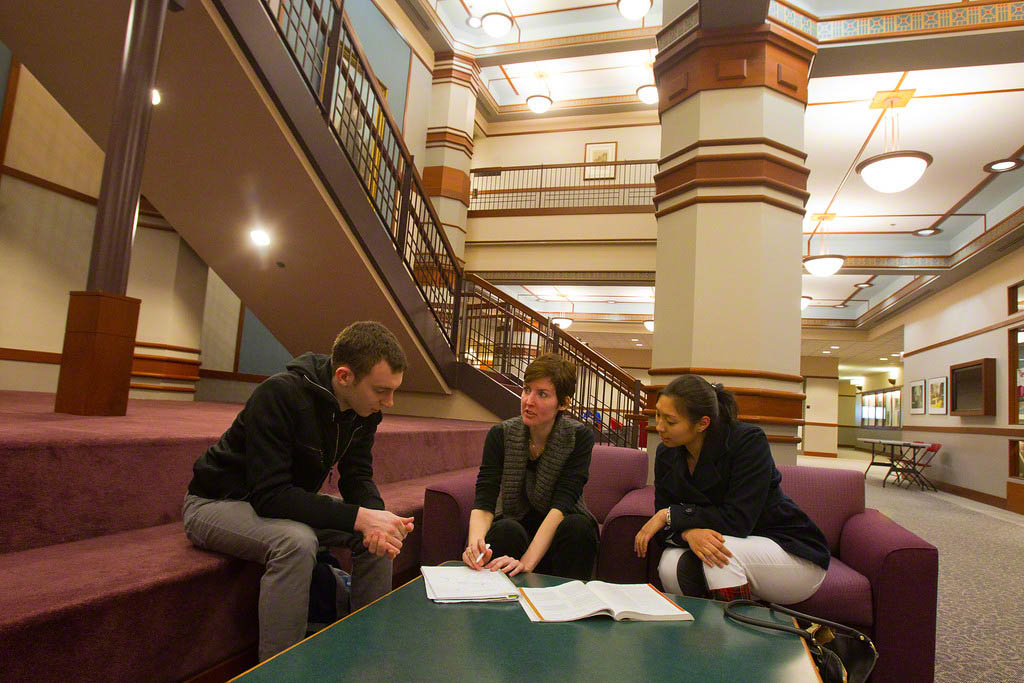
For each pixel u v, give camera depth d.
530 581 1.73
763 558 2.00
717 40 4.22
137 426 2.34
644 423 5.80
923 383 12.06
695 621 1.47
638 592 1.66
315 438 1.75
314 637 1.22
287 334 6.20
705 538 2.01
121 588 1.37
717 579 1.95
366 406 1.77
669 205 4.39
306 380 1.74
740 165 4.07
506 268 10.21
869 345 16.14
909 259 10.09
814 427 18.77
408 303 5.48
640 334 16.55
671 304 4.23
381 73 8.16
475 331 7.07
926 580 2.00
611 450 3.17
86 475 1.78
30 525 1.64
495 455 2.36
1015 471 8.40
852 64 4.58
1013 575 4.24
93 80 3.78
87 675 1.28
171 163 4.44
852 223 9.88
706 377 3.92
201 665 1.58
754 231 4.00
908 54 4.43
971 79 6.11
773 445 3.90
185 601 1.53
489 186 12.04
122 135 2.80
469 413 6.25
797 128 4.23
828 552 2.11
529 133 12.16
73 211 5.22
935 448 10.82
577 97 11.63
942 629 3.02
